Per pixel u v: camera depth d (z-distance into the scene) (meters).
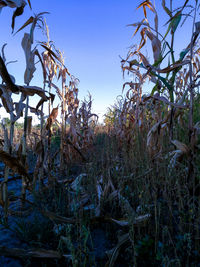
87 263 1.14
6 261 1.12
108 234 1.41
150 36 1.99
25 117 1.68
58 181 2.39
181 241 1.15
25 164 1.72
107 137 3.64
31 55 1.62
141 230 1.38
